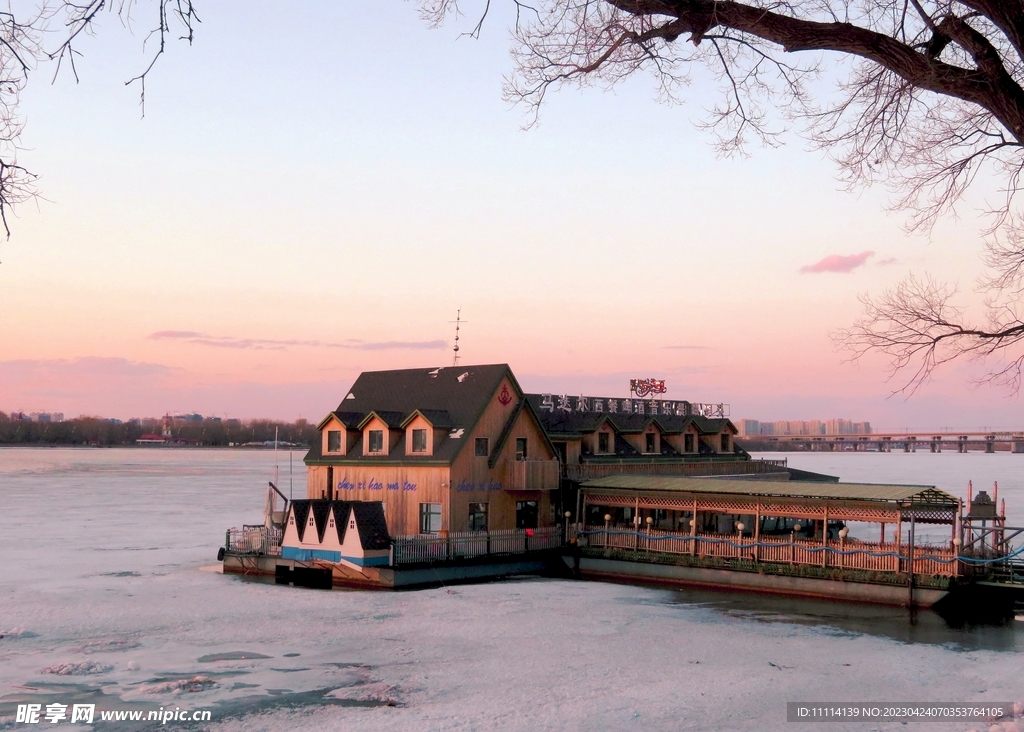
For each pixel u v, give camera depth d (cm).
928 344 1675
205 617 3706
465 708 2461
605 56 1251
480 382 5403
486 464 5194
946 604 3962
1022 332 1575
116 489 12481
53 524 7519
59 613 3734
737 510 4684
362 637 3366
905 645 3291
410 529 5109
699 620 3747
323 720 2356
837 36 1109
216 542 6353
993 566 3981
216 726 2314
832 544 4381
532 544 5216
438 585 4653
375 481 5300
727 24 1139
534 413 5503
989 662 3031
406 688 2675
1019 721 2264
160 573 4934
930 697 2597
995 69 1065
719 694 2608
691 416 6931
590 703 2505
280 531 4988
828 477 7050
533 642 3297
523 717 2373
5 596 4100
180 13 963
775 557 4503
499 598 4238
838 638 3406
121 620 3622
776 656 3103
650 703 2508
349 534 4591
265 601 4088
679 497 4903
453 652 3134
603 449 6116
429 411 5172
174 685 2683
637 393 7362
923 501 4150
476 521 5119
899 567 4100
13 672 2823
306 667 2919
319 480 5566
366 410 5809
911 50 1091
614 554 4975
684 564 4706
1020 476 18088
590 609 3975
